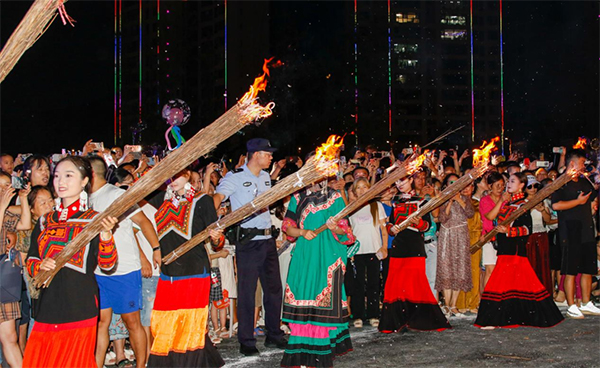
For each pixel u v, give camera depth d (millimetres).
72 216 4105
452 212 8086
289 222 5730
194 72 74750
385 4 68000
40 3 3068
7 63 3070
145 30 76938
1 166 7363
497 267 7535
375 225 7754
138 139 34031
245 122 3992
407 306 7316
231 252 7414
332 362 5602
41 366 3951
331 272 5570
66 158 4129
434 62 112188
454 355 6172
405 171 5672
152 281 6027
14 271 5000
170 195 5566
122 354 6051
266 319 6820
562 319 7492
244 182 6652
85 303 4043
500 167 10297
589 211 8094
